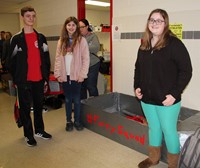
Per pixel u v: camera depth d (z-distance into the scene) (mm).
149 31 1788
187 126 2238
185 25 2570
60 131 2945
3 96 4875
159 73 1730
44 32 5262
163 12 1690
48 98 3910
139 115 3186
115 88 3580
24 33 2330
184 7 2549
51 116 3525
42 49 2455
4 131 2977
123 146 2510
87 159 2264
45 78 2543
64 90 2842
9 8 6852
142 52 1847
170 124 1812
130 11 3131
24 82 2373
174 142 1870
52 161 2232
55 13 4789
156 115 1893
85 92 3480
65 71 2725
